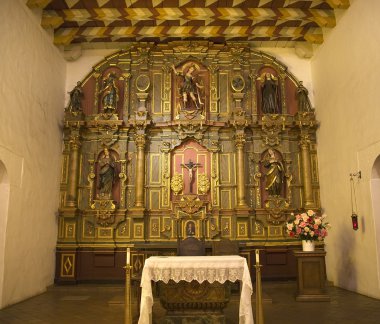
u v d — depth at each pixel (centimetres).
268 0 1002
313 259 854
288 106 1205
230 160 1151
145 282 569
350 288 945
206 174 1135
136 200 1105
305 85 1209
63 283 1047
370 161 856
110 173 1123
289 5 1022
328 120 1079
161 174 1139
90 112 1187
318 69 1158
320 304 798
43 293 969
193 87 1169
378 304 781
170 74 1205
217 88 1195
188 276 577
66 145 1144
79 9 1023
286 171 1147
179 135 1142
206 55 1211
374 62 834
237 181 1117
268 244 1080
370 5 847
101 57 1213
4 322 670
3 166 803
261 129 1166
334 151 1038
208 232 1092
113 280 1063
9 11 826
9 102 825
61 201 1105
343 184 983
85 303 837
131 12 1027
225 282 608
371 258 855
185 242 834
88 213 1107
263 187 1142
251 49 1219
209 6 1034
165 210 1111
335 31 1034
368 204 865
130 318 561
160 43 1215
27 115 914
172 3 1016
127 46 1210
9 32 827
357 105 912
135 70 1210
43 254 994
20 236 867
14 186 841
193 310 609
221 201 1124
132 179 1142
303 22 1094
